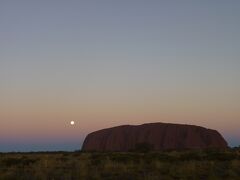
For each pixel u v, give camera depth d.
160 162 25.77
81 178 19.56
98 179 19.31
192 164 23.69
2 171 22.89
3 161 29.38
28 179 19.27
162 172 21.61
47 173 20.81
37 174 20.23
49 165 25.23
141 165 24.58
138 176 20.05
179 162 26.59
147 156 31.86
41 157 34.34
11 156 38.50
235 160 26.08
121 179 19.25
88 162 27.44
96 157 33.16
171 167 22.86
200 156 31.06
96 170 21.80
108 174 20.94
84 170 21.50
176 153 35.91
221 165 24.27
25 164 27.72
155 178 19.00
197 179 19.48
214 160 28.81
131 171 21.91
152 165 24.50
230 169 21.73
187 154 33.16
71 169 22.89
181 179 19.23
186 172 21.31
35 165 25.34
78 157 34.28
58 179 19.31
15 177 19.69
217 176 19.97
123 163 26.34
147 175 20.03
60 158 32.84
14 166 25.78
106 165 23.80
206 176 20.39
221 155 31.66
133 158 30.19
